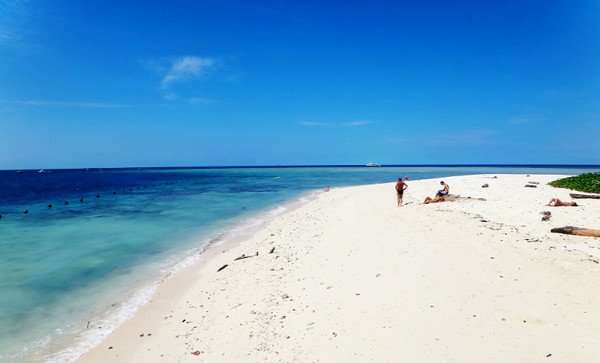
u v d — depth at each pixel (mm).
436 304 7051
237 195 38625
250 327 7180
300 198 33969
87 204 31203
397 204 20344
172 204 30562
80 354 6738
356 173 106000
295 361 5789
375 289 8086
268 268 10977
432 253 10078
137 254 13781
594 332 5664
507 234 11539
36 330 7688
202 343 6887
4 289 10070
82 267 12109
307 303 7902
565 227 11414
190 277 11039
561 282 7574
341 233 14336
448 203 19094
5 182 76938
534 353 5301
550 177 34719
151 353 6695
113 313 8531
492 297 7133
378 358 5590
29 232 18219
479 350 5500
